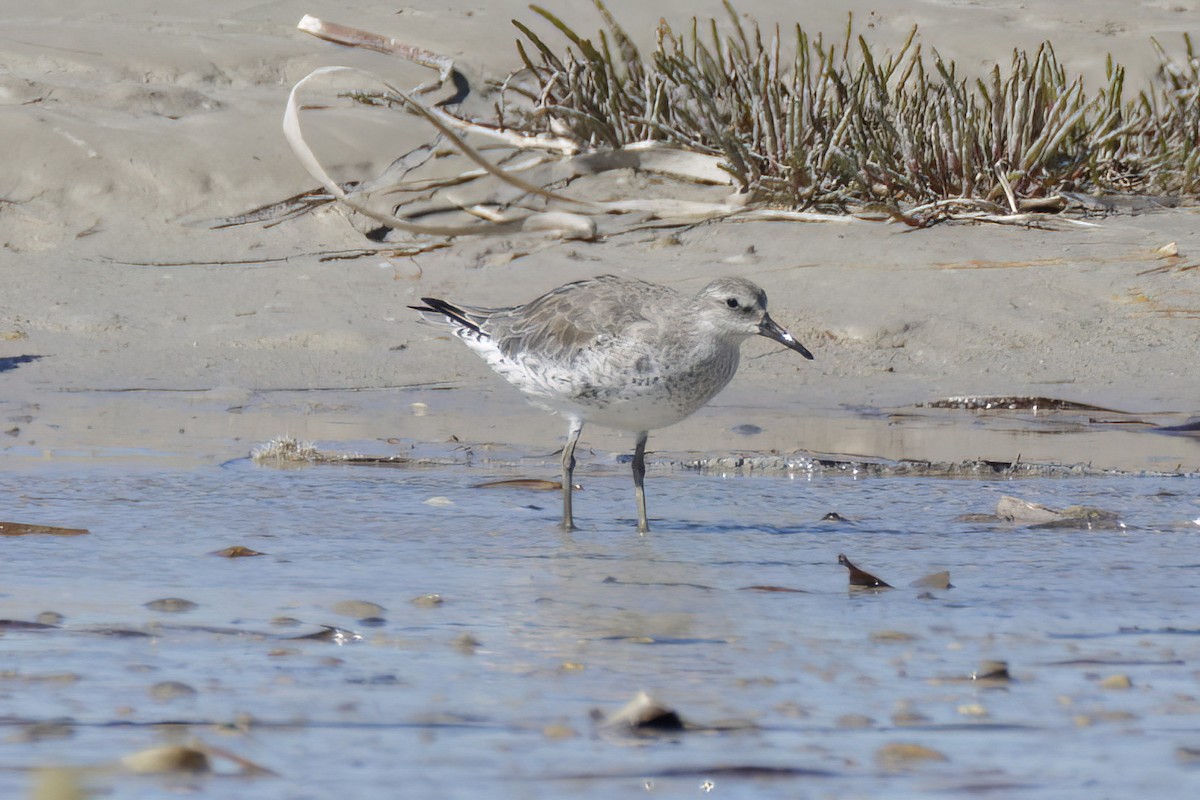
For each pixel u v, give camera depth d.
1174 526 9.82
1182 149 21.78
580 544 9.23
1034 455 12.45
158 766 5.00
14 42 23.05
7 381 14.62
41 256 18.30
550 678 6.21
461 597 7.73
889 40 25.95
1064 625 7.25
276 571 8.24
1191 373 15.33
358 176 20.38
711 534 9.60
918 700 5.95
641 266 18.20
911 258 18.20
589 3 26.08
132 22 24.91
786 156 20.48
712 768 5.09
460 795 4.82
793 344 9.76
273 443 11.99
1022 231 19.42
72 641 6.66
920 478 11.69
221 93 22.30
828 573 8.45
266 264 18.36
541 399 10.41
